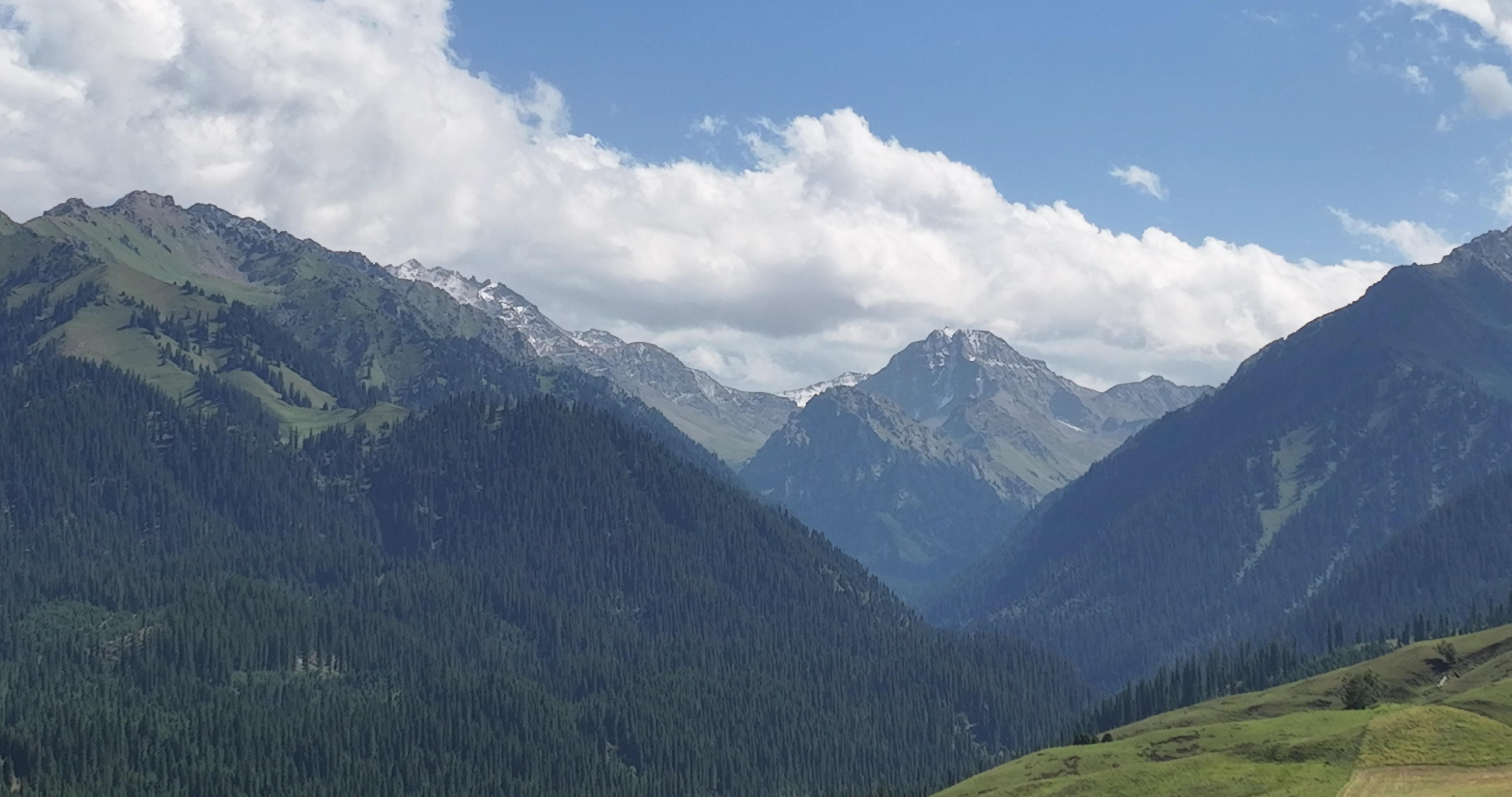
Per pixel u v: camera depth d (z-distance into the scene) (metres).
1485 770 185.38
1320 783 189.38
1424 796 177.62
